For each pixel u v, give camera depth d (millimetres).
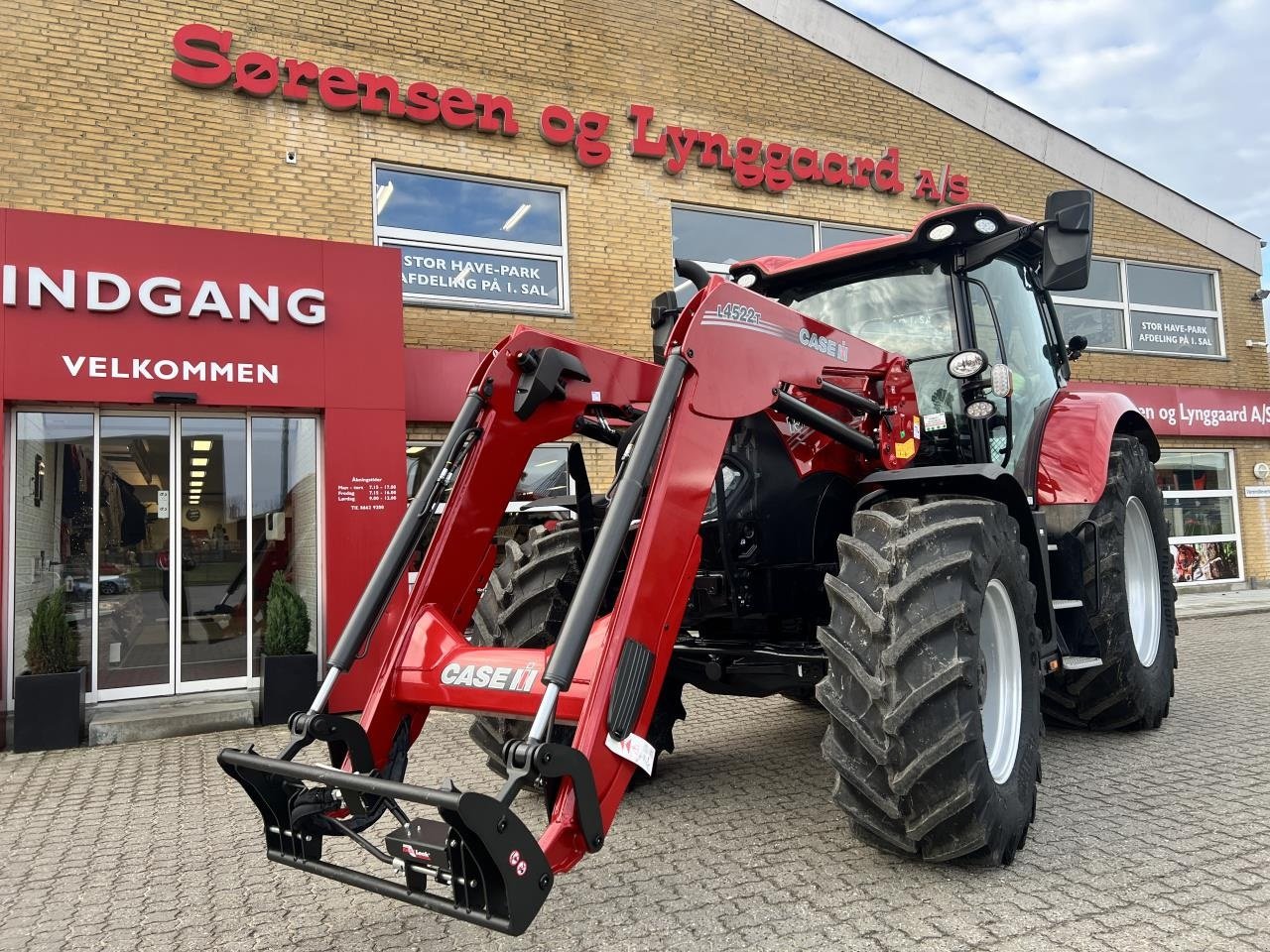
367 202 8258
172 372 6730
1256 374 14125
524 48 9031
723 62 10141
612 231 9375
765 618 3879
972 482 3400
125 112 7438
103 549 6918
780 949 2545
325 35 8164
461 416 3137
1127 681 4652
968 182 11750
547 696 2256
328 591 7094
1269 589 13664
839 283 4500
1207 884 2883
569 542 3834
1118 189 13195
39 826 4223
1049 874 3002
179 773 5250
